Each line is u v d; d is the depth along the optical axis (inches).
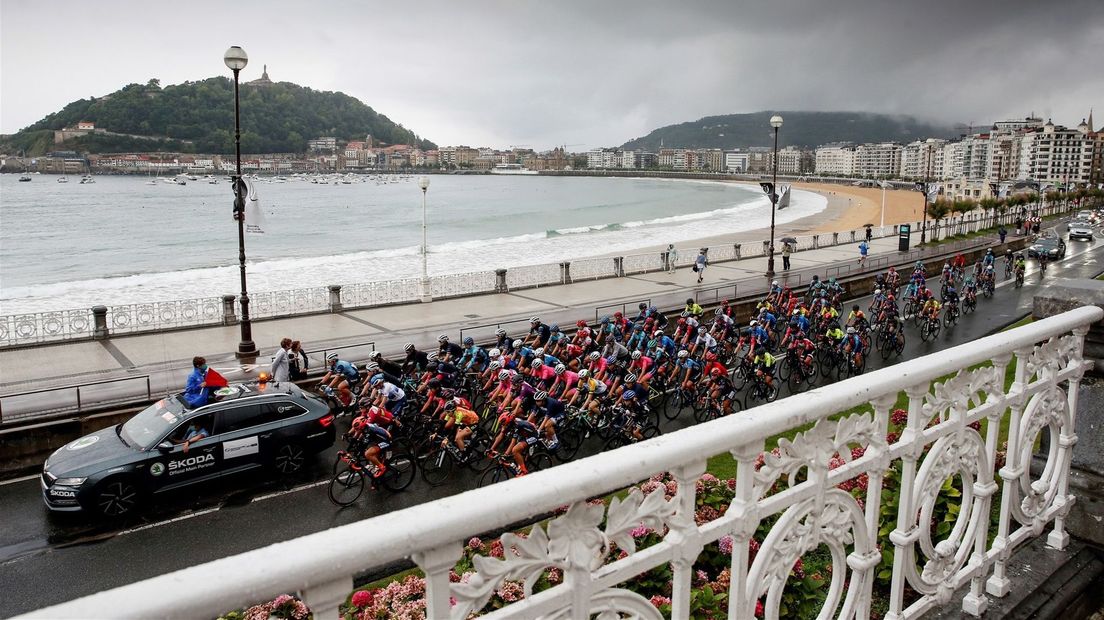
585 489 79.2
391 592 303.1
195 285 1690.5
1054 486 174.2
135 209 4532.5
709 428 94.1
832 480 115.0
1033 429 162.1
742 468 100.3
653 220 4057.6
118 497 528.1
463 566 346.3
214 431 568.4
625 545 88.3
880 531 287.9
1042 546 182.2
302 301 1364.4
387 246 2874.0
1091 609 171.9
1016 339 148.1
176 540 498.3
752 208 5083.7
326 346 996.6
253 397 592.4
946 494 320.8
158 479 543.5
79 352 951.6
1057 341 166.2
